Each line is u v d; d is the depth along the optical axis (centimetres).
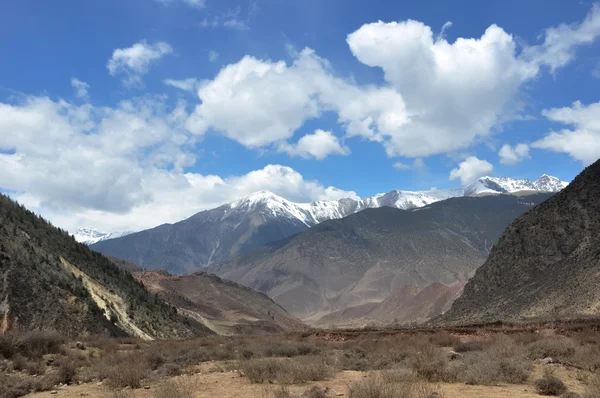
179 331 9775
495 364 1958
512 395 1606
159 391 1588
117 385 1998
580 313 6644
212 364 2862
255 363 2108
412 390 1499
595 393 1539
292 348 3359
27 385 2045
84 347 3834
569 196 10669
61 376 2302
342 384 1852
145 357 2909
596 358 2283
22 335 3341
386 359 2580
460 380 1905
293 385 1891
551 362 2428
